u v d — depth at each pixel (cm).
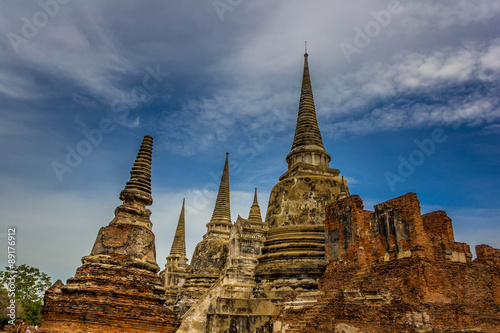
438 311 1738
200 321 2977
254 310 2634
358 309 1920
